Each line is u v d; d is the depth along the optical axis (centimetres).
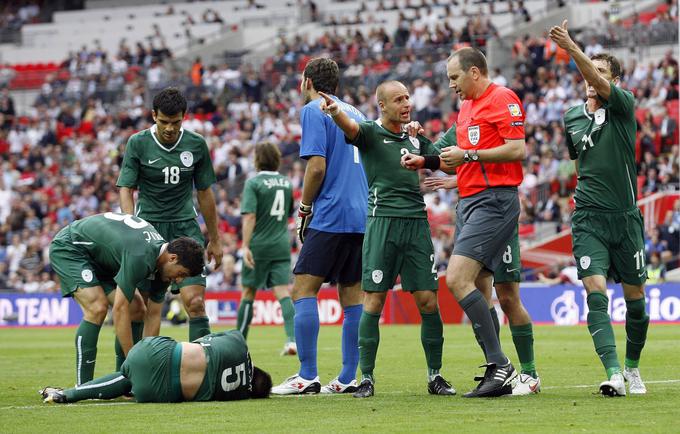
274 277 5072
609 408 2675
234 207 10550
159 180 3509
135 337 3319
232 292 8925
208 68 13962
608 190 3034
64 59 16812
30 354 5503
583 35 11750
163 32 16700
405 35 12975
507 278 3092
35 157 12788
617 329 6488
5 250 11156
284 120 12038
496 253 2994
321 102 3092
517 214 3033
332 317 8494
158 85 13550
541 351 4912
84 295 3089
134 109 13288
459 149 2927
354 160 3294
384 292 3120
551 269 8725
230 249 9650
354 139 3084
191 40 15762
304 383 3238
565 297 7638
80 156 12850
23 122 14288
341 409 2752
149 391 2920
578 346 5244
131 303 3228
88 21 17500
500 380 2964
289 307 5091
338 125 3045
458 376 3819
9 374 4166
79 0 18500
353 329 3284
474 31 12588
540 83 11212
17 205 11519
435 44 12594
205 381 2938
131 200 3503
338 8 15712
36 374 4166
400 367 4228
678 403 2778
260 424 2473
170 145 3509
